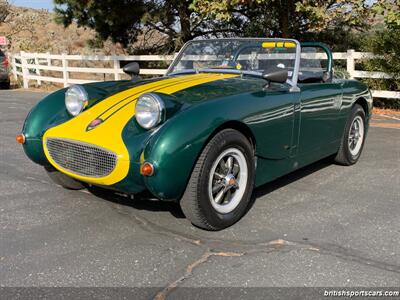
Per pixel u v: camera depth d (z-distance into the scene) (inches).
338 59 445.4
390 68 394.6
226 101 136.3
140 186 128.9
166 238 133.3
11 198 167.3
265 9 547.5
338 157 207.5
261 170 153.2
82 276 112.2
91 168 134.2
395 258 121.3
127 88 155.9
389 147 250.1
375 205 160.7
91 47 632.4
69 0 546.0
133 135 128.3
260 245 128.9
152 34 684.7
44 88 669.9
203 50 192.4
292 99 159.9
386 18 358.3
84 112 146.2
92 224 143.6
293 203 162.6
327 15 418.9
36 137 152.5
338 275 112.5
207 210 131.4
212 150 129.0
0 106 432.1
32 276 112.2
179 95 137.3
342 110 195.0
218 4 419.8
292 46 171.3
